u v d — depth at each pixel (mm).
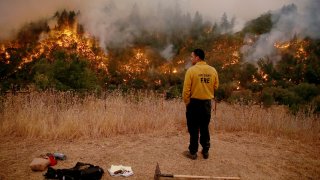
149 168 4832
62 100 8523
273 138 7270
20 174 4352
